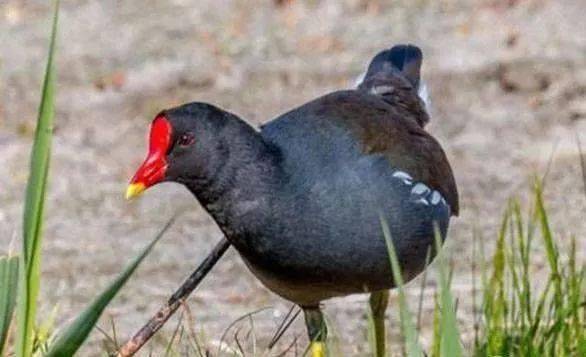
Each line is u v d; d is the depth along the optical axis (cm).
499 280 1120
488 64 1970
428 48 2042
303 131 1031
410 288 1355
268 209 1002
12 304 879
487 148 1772
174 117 996
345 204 1017
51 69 869
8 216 1605
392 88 1190
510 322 1150
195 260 1480
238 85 1991
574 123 1834
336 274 1029
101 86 1986
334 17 2178
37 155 874
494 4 2167
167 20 2198
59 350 844
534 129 1823
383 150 1053
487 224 1527
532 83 1934
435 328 1034
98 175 1747
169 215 1625
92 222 1602
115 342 1108
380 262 1035
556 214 1538
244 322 1278
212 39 2131
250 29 2161
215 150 996
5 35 2147
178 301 1012
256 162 1002
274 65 2038
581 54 1992
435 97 1920
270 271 1030
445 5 2186
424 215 1060
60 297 1365
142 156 1806
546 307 1208
